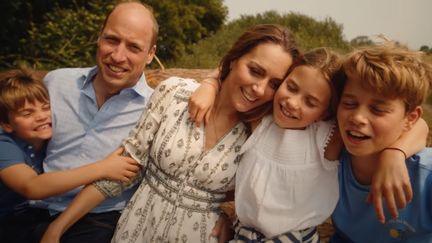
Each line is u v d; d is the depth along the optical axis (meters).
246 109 1.67
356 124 1.44
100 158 2.12
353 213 1.71
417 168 1.52
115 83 2.09
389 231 1.65
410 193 1.40
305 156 1.59
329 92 1.53
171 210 1.74
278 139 1.64
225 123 1.75
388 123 1.42
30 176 1.89
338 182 1.67
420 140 1.51
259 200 1.62
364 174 1.61
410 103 1.43
